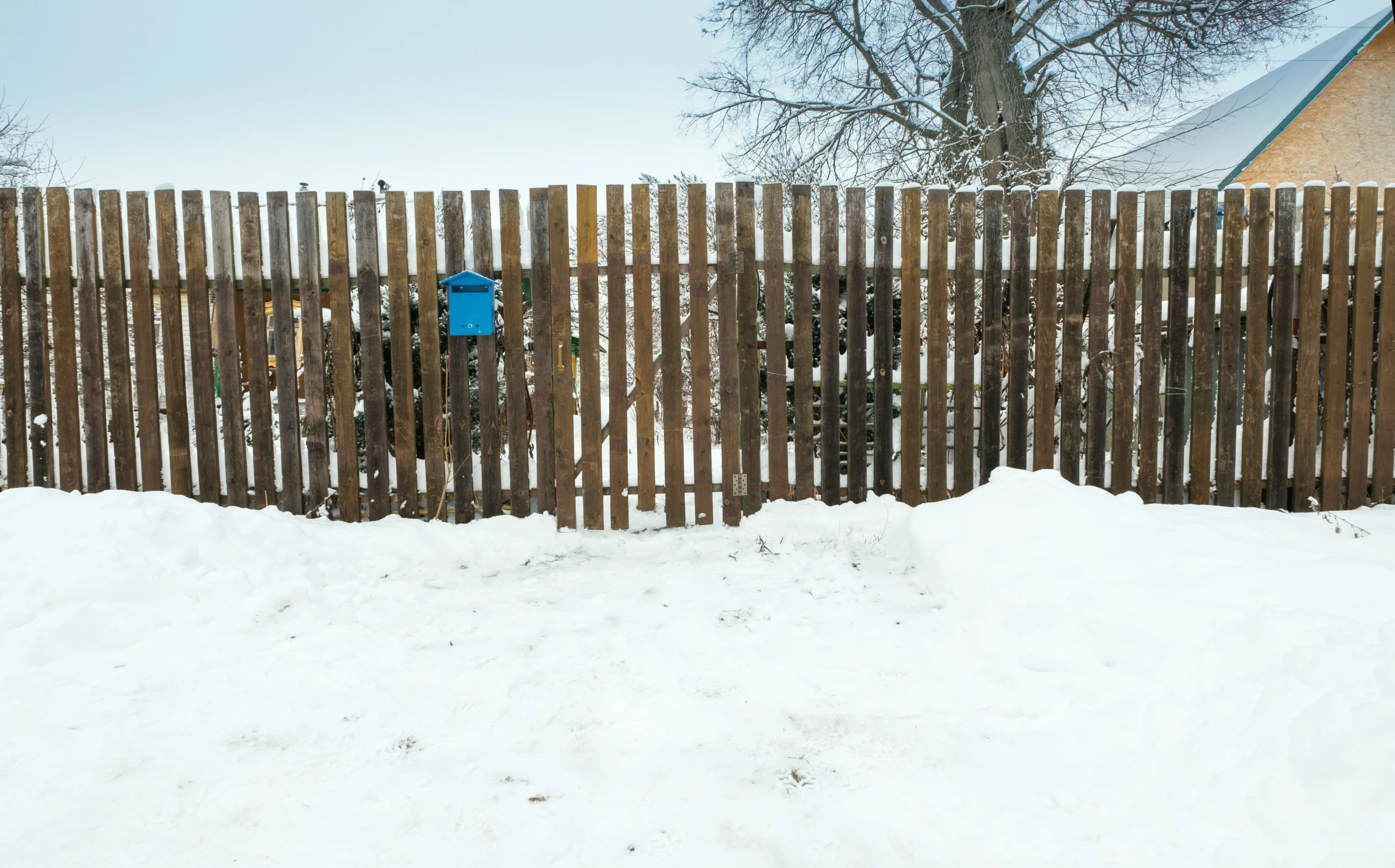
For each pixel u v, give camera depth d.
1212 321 5.42
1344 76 13.14
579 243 5.27
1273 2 12.01
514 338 5.32
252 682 3.20
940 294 5.35
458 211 5.28
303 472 5.44
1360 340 5.46
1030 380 5.66
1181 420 5.46
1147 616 3.04
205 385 5.32
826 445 5.43
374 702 3.04
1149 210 5.35
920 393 5.45
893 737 2.74
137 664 3.33
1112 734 2.62
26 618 3.53
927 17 12.94
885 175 9.86
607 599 4.14
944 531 4.36
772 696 3.04
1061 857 2.11
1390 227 5.41
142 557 4.02
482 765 2.60
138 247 5.27
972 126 11.48
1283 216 5.38
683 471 5.51
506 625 3.78
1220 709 2.53
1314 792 2.10
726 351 5.36
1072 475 5.48
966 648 3.36
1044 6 12.58
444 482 5.42
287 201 5.27
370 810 2.37
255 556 4.34
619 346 5.34
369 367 5.35
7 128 9.45
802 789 2.46
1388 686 2.28
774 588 4.20
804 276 5.34
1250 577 3.16
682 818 2.32
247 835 2.26
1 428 5.57
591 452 5.39
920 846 2.18
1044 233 5.33
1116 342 5.42
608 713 2.93
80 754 2.64
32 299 5.33
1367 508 5.45
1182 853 2.07
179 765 2.60
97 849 2.18
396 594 4.21
